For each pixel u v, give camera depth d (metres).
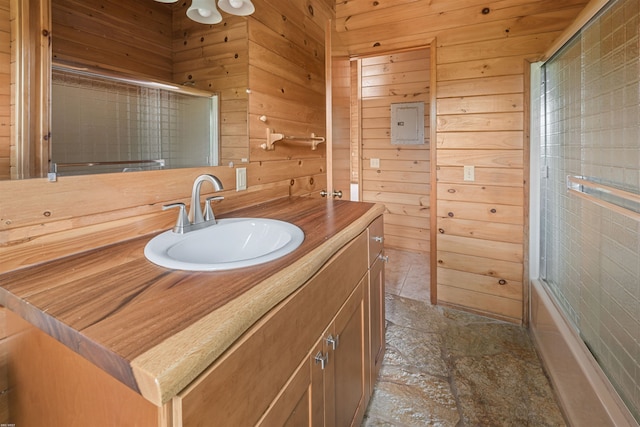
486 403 1.50
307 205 1.65
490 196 2.21
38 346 0.65
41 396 0.66
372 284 1.46
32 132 0.89
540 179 2.08
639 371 1.02
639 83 1.02
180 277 0.73
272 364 0.67
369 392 1.43
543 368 1.74
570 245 1.63
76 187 0.91
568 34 1.53
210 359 0.49
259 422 0.63
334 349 0.98
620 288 1.14
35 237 0.83
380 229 1.61
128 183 1.05
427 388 1.60
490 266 2.26
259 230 1.23
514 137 2.11
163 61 1.27
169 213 1.19
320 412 0.91
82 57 1.01
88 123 1.03
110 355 0.46
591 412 1.19
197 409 0.47
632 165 1.06
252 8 1.31
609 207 1.13
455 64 2.23
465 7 2.17
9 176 0.85
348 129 2.66
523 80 2.05
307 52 2.15
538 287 2.00
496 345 1.96
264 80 1.74
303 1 2.10
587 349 1.36
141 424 0.47
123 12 1.13
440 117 2.30
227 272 0.75
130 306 0.60
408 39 2.37
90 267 0.80
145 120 1.21
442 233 2.39
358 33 2.54
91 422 0.55
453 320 2.26
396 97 3.71
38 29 0.91
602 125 1.27
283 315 0.71
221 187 1.12
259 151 1.71
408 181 3.77
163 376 0.42
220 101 1.50
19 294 0.65
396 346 1.97
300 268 0.78
